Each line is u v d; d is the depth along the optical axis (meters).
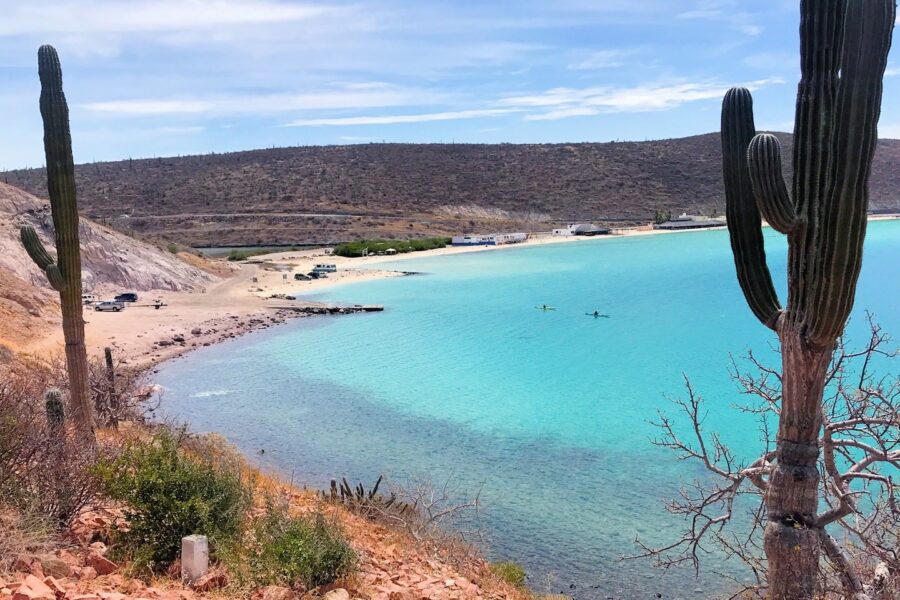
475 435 24.44
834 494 8.04
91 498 8.27
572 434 24.41
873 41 6.27
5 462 7.41
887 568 7.90
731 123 7.84
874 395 8.63
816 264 6.75
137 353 38.62
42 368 22.53
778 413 9.15
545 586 13.65
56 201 12.03
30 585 5.33
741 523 16.58
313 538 8.23
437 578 9.69
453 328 48.22
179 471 7.94
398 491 16.61
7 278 40.81
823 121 6.66
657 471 20.50
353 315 54.66
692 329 46.00
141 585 6.39
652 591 13.72
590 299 60.84
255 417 26.86
